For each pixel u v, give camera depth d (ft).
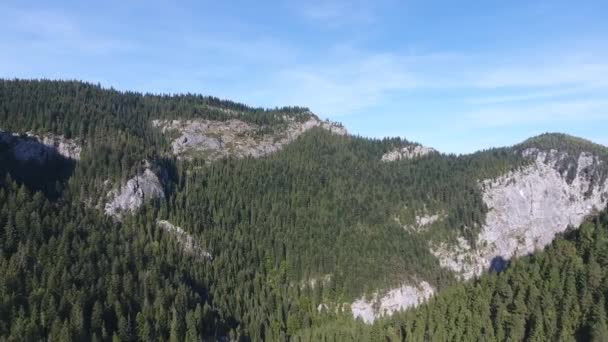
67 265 634.84
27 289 576.61
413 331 570.46
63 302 562.25
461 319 532.73
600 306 451.53
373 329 610.65
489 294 545.44
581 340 450.30
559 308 483.51
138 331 583.17
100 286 619.26
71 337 519.60
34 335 514.68
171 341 590.96
